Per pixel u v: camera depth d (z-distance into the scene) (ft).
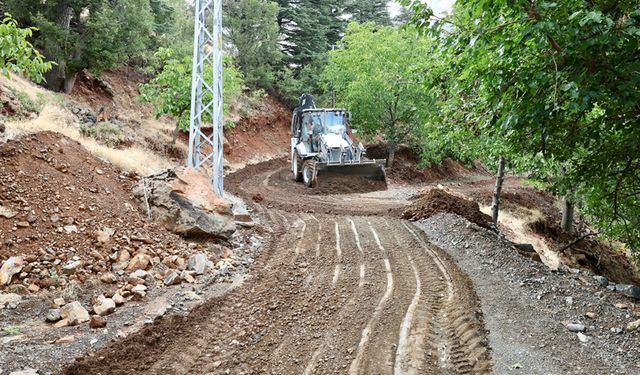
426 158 74.59
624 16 12.95
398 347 15.69
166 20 70.85
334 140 51.24
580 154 22.98
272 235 29.07
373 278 22.11
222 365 14.34
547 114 14.24
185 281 20.38
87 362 13.03
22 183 21.86
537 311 18.61
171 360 14.29
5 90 39.09
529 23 13.60
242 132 77.51
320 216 35.04
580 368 14.48
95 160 28.17
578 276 24.91
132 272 19.98
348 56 74.13
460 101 23.53
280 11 101.96
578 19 12.25
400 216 35.09
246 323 17.22
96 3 49.14
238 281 21.21
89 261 19.65
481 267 23.97
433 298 19.81
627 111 15.60
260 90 86.53
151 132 56.34
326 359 14.87
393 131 72.33
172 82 47.85
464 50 15.66
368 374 14.06
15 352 13.17
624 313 18.58
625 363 14.76
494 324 17.56
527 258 25.86
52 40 46.75
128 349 14.17
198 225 24.57
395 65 65.98
